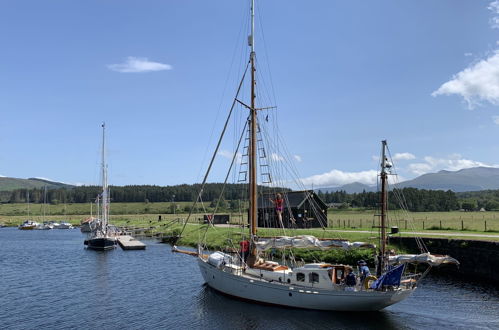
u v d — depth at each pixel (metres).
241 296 36.78
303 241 37.91
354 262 50.53
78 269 56.31
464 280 42.38
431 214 122.38
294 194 87.81
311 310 32.81
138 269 55.31
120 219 178.62
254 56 42.00
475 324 29.19
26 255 73.12
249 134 42.19
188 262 60.97
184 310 34.47
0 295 40.84
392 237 53.50
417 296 36.38
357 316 31.62
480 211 150.12
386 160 33.53
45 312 34.62
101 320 32.22
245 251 41.19
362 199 186.75
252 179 41.22
